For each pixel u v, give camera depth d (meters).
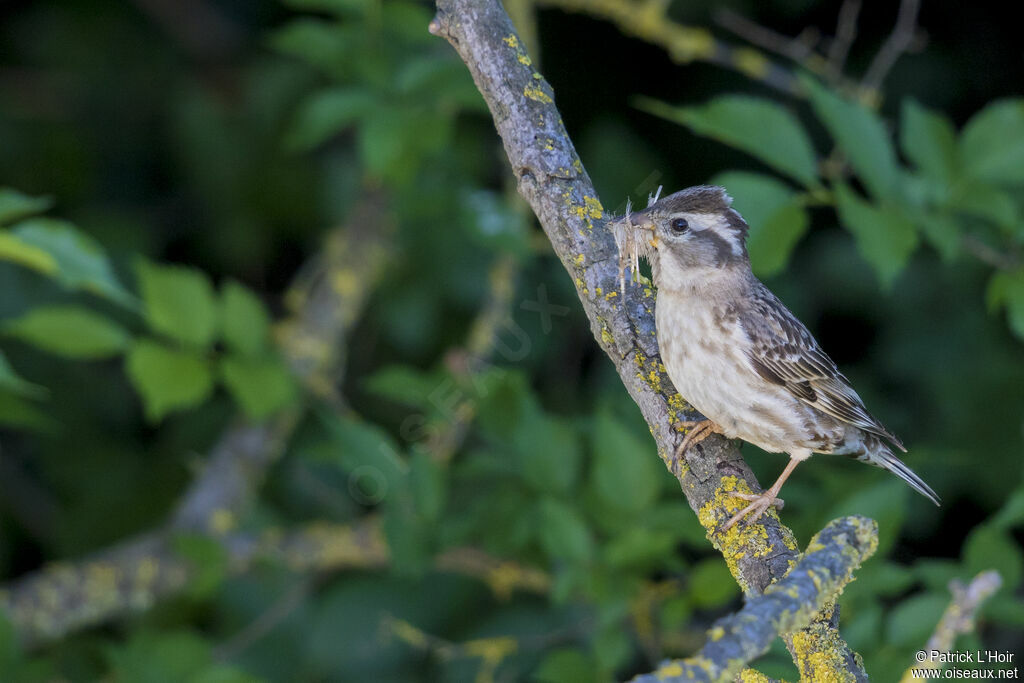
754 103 8.04
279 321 13.73
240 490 12.05
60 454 12.95
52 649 11.38
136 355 8.83
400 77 10.04
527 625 10.94
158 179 13.98
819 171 8.86
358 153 12.90
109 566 11.49
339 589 11.59
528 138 5.93
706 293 7.04
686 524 8.58
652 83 13.77
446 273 12.75
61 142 13.69
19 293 12.47
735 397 7.08
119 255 13.16
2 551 12.91
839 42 11.23
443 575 11.55
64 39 13.81
